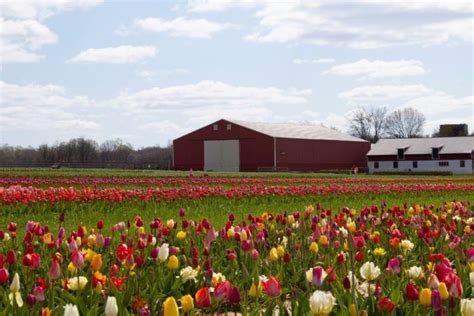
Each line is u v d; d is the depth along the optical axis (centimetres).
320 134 11075
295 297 612
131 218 1931
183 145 10575
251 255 841
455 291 539
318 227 967
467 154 11206
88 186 3638
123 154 15212
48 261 837
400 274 816
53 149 13400
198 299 504
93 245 920
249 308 703
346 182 4959
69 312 479
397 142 11981
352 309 550
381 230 1251
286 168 9931
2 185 3503
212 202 2461
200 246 1005
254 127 10062
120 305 615
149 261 849
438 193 3334
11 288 580
